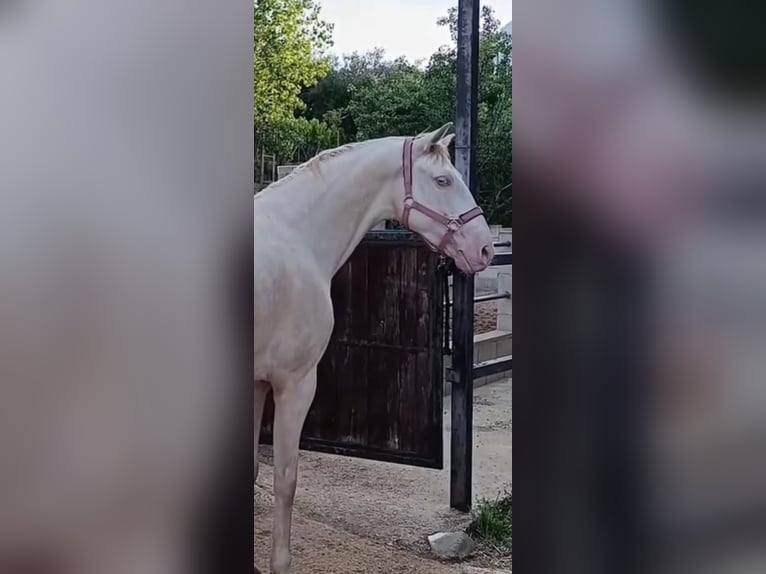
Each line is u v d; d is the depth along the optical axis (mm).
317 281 1912
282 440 1946
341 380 1904
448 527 1815
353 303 1884
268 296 1933
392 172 1846
